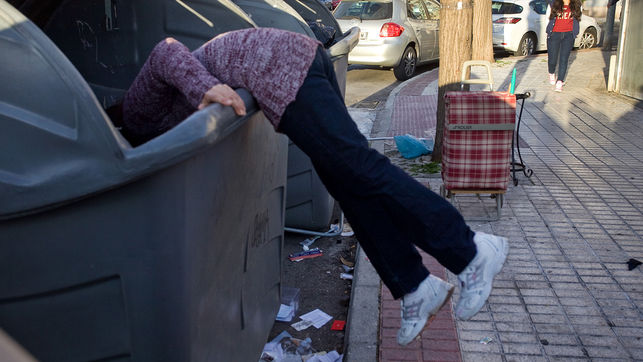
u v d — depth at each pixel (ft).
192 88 6.66
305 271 14.96
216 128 5.95
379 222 7.91
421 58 44.14
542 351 10.72
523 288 12.93
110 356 6.10
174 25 10.67
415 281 8.19
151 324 6.06
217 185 6.71
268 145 9.02
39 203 5.41
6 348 2.56
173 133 5.52
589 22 60.13
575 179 19.92
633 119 28.35
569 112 30.07
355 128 7.55
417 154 22.71
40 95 5.34
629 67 33.60
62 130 5.36
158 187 5.63
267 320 10.44
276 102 7.17
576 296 12.58
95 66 10.36
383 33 40.88
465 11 20.33
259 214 9.15
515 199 18.22
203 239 6.43
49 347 5.96
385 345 10.89
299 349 11.40
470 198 18.40
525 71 43.91
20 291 5.74
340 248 16.29
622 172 20.58
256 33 7.39
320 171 7.88
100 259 5.77
